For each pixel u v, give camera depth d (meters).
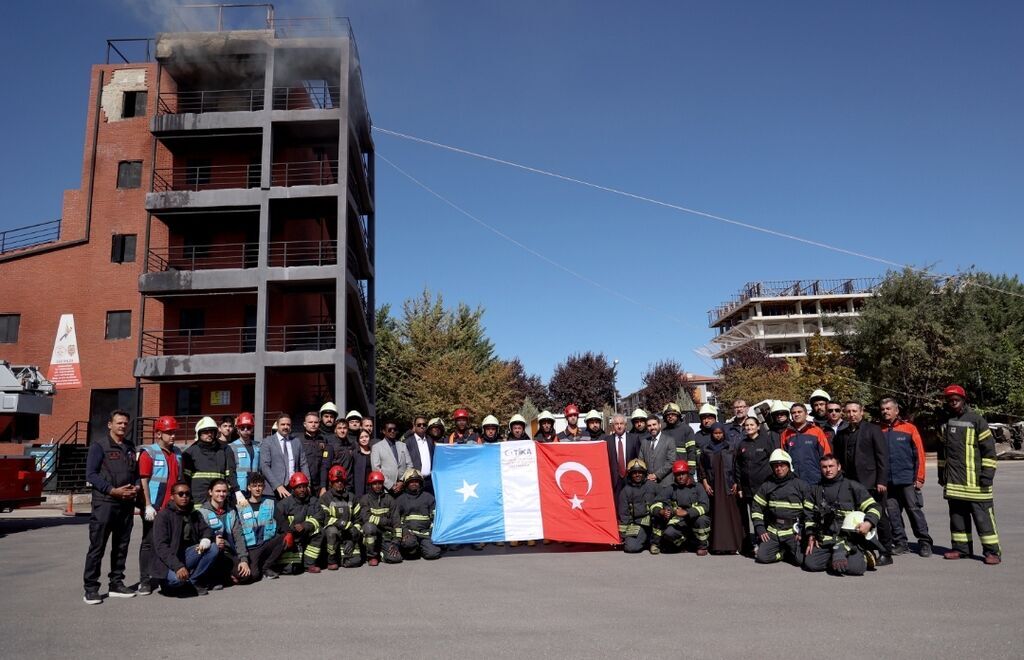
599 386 59.03
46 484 27.50
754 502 10.19
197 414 29.86
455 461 12.25
